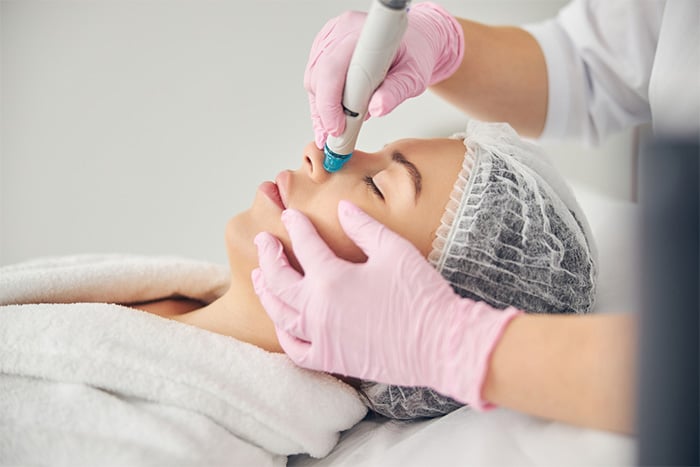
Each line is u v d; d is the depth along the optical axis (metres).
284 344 0.92
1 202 1.93
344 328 0.85
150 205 1.94
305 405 0.93
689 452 0.45
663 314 0.45
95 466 0.82
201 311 1.09
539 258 0.98
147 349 0.91
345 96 0.87
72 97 1.99
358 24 0.97
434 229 0.97
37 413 0.84
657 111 1.09
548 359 0.73
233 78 1.98
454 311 0.81
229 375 0.91
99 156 1.96
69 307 0.95
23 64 2.01
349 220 0.93
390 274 0.85
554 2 2.01
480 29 1.31
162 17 2.03
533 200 0.99
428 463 0.86
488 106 1.32
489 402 0.77
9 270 1.18
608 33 1.30
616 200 1.55
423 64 1.02
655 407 0.46
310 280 0.88
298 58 1.98
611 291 1.15
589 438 0.80
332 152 0.95
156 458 0.82
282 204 1.01
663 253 0.45
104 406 0.85
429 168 1.00
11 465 0.83
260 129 1.95
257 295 0.96
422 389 0.98
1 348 0.88
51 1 2.05
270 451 0.93
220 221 1.92
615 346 0.70
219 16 2.01
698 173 0.43
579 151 1.85
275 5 2.00
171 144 1.96
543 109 1.34
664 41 1.08
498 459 0.82
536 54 1.32
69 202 1.94
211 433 0.86
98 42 2.02
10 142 1.96
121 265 1.14
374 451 0.94
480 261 0.96
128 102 1.99
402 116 1.88
